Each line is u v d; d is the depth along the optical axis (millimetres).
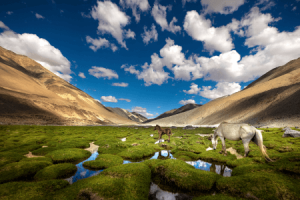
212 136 16500
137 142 21562
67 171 9586
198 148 17109
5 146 16781
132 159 13281
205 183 7633
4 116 77938
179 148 16969
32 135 26344
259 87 126375
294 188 6129
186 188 7520
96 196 6102
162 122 186375
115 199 5969
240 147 16719
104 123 177750
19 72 181125
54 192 6457
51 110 124062
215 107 146125
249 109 96562
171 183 8078
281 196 5871
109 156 12906
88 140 22578
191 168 9172
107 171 8695
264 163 9945
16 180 8367
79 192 6328
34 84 168500
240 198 6102
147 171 9164
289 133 22922
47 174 8867
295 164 8312
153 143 21266
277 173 7840
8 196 5898
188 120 161375
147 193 6887
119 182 7195
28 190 6406
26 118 88062
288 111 64312
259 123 69188
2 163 10625
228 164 11398
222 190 7121
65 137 25359
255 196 6125
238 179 7402
